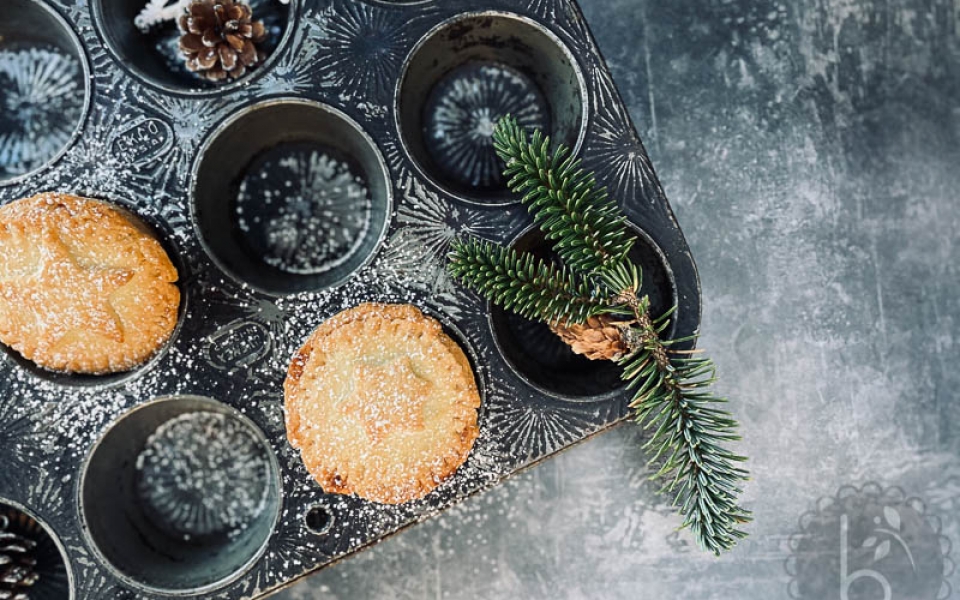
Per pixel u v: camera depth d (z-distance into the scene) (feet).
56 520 1.43
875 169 1.69
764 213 1.69
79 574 1.43
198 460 1.52
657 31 1.69
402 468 1.39
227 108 1.45
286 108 1.46
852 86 1.69
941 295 1.69
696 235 1.68
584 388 1.46
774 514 1.67
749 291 1.68
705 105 1.69
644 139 1.68
